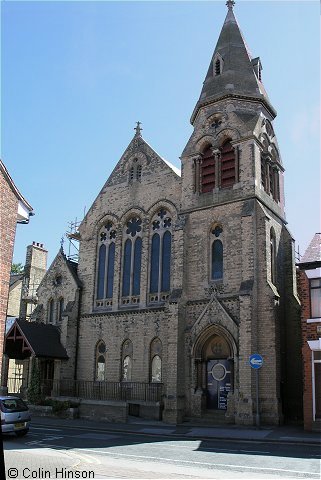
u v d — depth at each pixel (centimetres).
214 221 3262
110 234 3916
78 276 3984
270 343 2825
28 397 3541
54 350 3653
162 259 3531
